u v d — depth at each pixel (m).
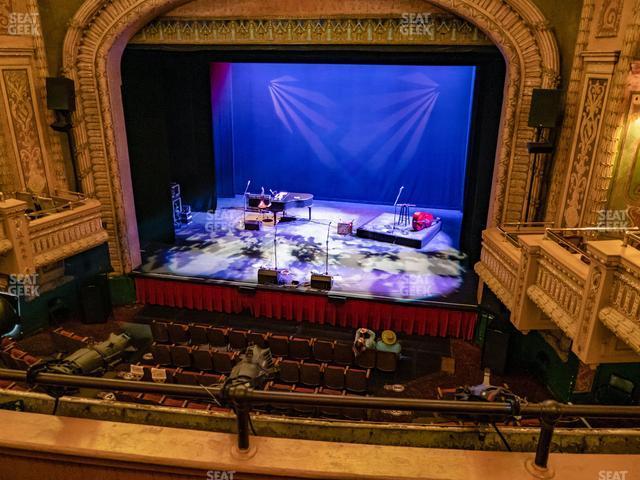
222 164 18.73
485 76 12.42
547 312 7.53
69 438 2.17
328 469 2.03
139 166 14.16
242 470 2.04
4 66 10.86
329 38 11.05
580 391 9.24
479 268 10.31
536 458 2.04
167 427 2.26
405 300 11.66
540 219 10.74
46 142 11.82
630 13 7.85
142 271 13.05
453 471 2.03
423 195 17.83
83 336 11.73
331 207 18.05
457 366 10.86
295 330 12.13
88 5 11.05
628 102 7.99
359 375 9.55
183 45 11.84
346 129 17.77
